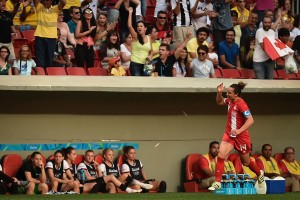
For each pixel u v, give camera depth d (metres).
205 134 49.84
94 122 47.12
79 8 51.72
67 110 46.44
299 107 51.94
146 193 43.06
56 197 38.06
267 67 51.88
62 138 46.50
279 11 56.69
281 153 50.94
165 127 48.75
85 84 45.06
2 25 48.34
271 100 50.62
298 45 57.25
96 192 43.12
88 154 44.81
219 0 55.50
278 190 41.31
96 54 52.16
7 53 46.22
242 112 38.75
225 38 54.69
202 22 55.38
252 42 54.25
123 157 46.03
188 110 49.00
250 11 57.28
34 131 45.91
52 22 48.88
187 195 39.97
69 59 50.62
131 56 50.22
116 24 53.94
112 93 46.09
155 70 50.06
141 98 47.22
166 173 48.78
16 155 44.19
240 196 38.50
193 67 50.06
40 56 48.59
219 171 39.50
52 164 43.34
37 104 45.56
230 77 52.38
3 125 45.28
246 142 39.34
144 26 49.91
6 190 41.38
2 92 44.09
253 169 40.69
